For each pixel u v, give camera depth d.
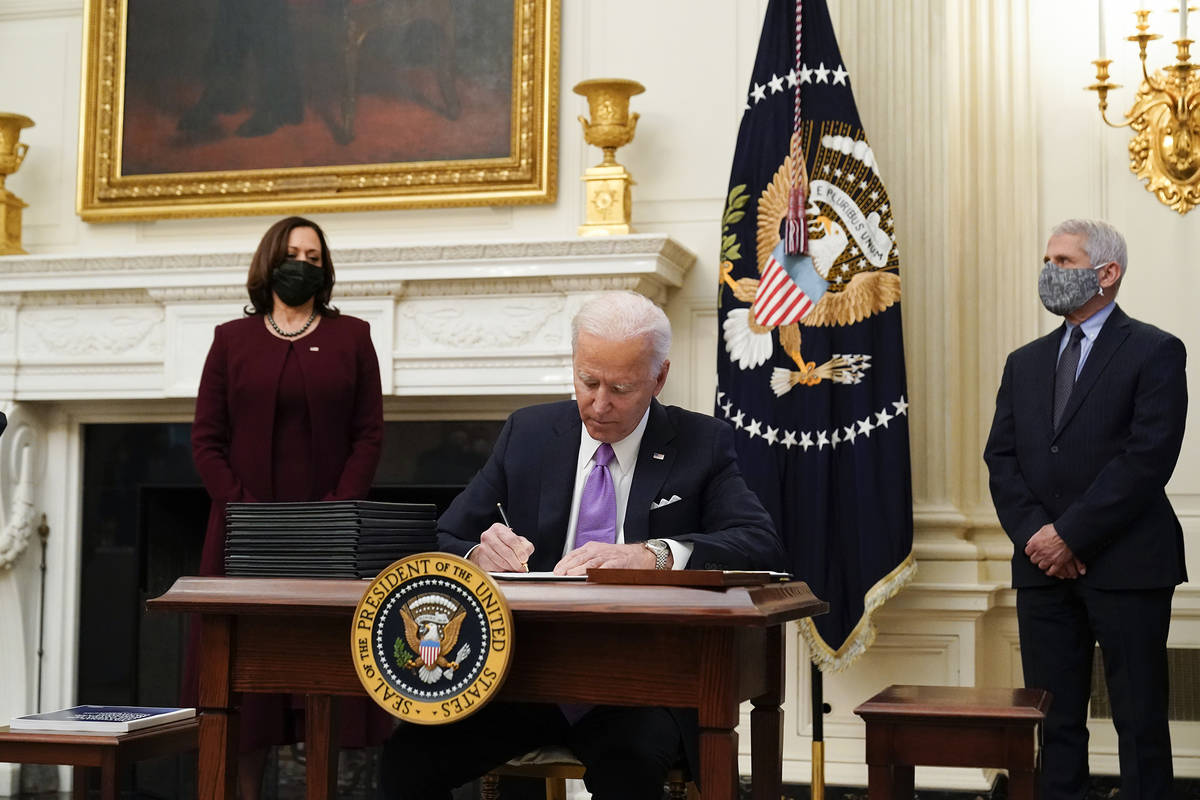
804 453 4.68
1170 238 5.00
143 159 5.75
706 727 1.97
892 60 5.00
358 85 5.58
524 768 2.57
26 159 5.89
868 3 5.03
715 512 2.71
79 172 5.78
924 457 4.90
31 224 5.88
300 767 5.40
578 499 2.76
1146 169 5.04
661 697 2.00
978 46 5.18
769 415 4.71
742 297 4.80
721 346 4.82
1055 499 3.87
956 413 5.02
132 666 5.60
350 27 5.60
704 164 5.30
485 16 5.48
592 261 4.89
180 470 5.61
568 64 5.44
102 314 5.37
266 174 5.60
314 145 5.61
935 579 4.80
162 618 5.62
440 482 5.38
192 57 5.73
